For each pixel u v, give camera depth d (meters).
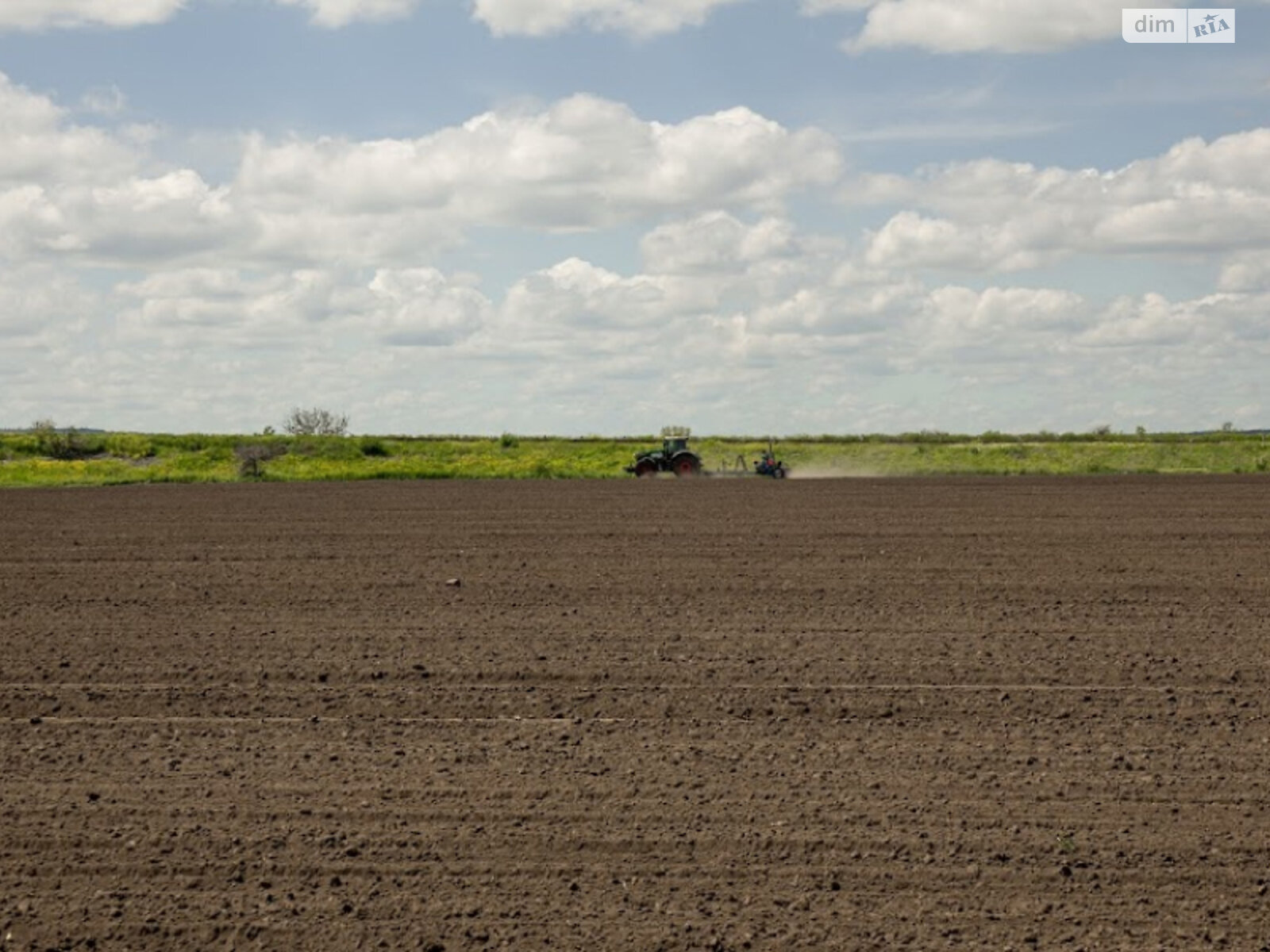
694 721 12.06
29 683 13.74
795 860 8.64
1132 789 9.96
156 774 10.55
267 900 8.11
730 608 17.89
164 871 8.55
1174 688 13.17
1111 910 7.86
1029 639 15.56
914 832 9.10
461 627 16.64
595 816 9.47
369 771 10.61
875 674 13.80
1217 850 8.76
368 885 8.30
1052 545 24.91
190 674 14.08
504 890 8.21
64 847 8.94
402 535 27.75
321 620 17.22
